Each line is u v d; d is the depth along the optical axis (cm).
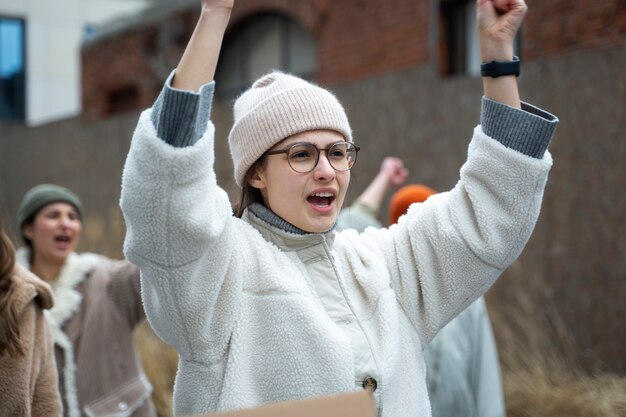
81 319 443
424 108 749
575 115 621
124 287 453
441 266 249
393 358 237
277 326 231
